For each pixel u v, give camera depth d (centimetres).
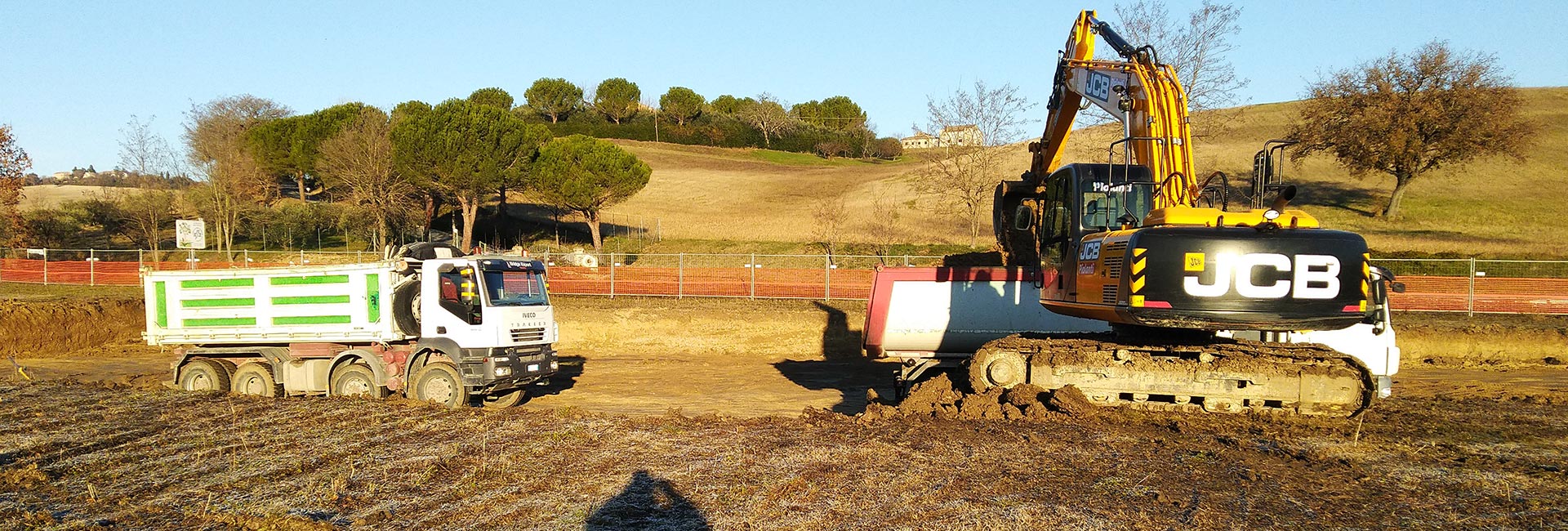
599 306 2206
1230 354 861
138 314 2312
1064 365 901
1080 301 947
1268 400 862
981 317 1256
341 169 3978
